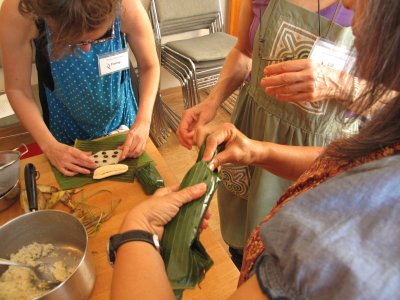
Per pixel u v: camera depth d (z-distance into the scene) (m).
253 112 1.05
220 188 1.28
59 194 0.84
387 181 0.26
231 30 2.92
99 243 0.74
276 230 0.28
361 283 0.22
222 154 0.71
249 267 0.40
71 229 0.69
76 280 0.58
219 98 1.11
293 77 0.75
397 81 0.27
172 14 2.46
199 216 0.55
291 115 0.93
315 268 0.24
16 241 0.69
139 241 0.46
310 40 0.85
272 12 0.89
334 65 0.81
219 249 0.73
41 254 0.69
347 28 0.80
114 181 0.92
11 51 1.02
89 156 0.99
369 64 0.27
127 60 1.17
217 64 2.36
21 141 2.05
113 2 0.75
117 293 0.41
